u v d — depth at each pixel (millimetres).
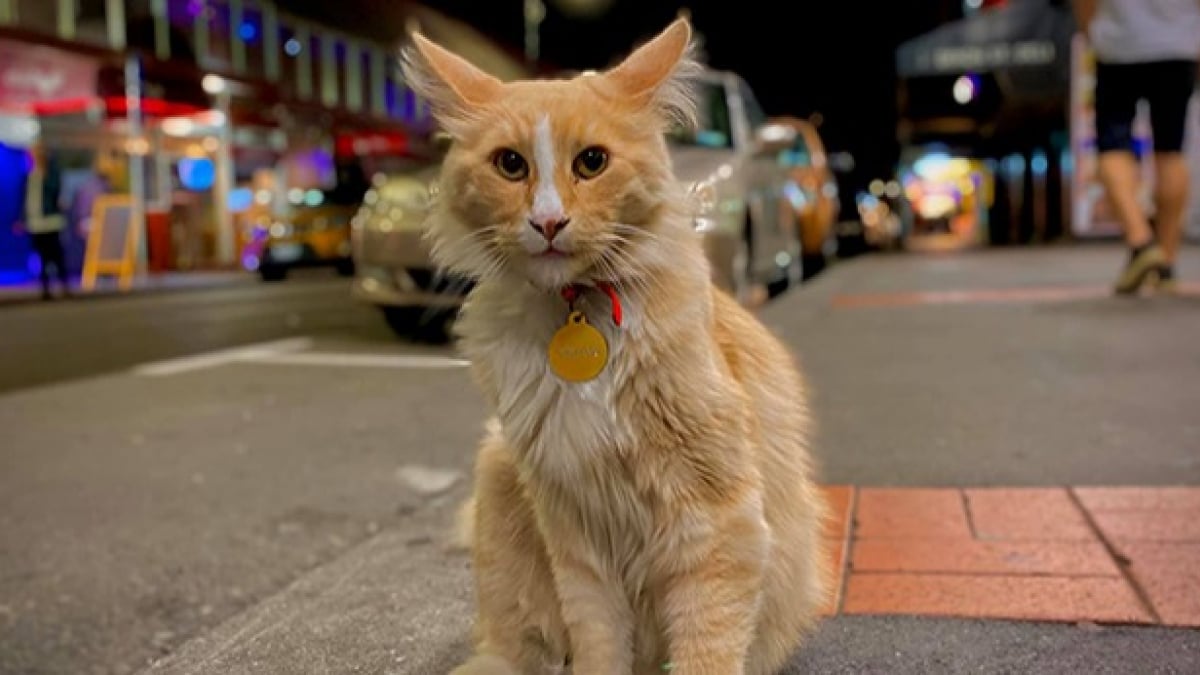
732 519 733
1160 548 1021
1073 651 843
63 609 1175
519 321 747
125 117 6746
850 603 945
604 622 769
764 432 816
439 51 816
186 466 1689
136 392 2395
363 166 7973
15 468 1703
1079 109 7156
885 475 1328
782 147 3227
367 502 1463
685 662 741
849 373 2041
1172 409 1578
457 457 1656
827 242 4969
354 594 1037
